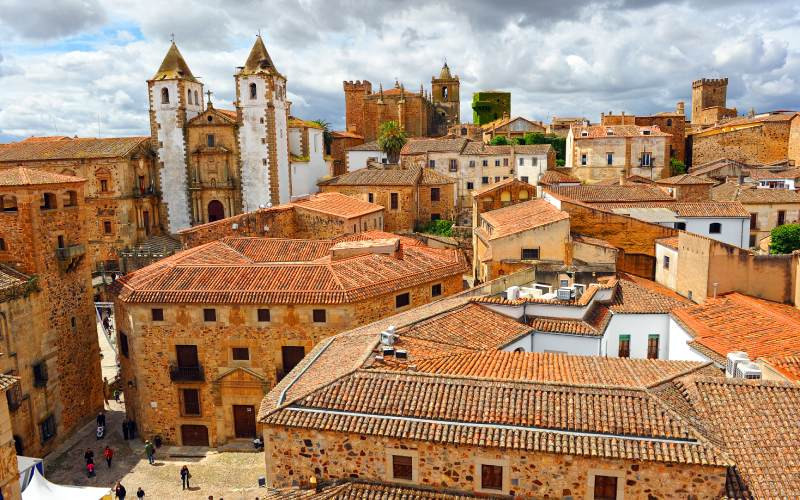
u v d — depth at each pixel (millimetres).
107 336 60469
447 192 89312
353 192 88562
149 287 41156
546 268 43969
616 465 19406
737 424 21109
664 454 19000
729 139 106062
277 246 53969
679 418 20109
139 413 43156
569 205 49531
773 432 20750
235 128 86562
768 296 36750
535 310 33375
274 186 87125
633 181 85625
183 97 87375
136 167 86625
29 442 41000
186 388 41469
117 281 43719
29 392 41125
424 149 100812
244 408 41688
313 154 100938
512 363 25875
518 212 56250
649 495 19375
